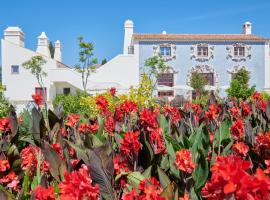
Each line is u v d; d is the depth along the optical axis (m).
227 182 1.73
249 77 49.34
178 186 3.38
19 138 5.69
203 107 9.62
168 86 50.31
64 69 48.66
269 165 3.06
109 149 3.54
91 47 47.09
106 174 2.89
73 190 2.06
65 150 3.65
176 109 7.63
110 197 2.87
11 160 3.81
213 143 4.41
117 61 49.22
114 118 6.95
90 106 15.48
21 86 49.91
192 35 52.44
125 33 56.62
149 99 16.05
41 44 60.53
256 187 1.68
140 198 2.32
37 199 2.42
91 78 48.88
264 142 4.12
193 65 50.62
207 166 3.33
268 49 51.19
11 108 5.47
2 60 49.81
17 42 53.53
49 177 3.73
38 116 5.48
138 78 49.38
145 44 49.97
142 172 3.59
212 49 50.72
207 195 1.90
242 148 3.89
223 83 50.88
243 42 50.88
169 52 50.38
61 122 5.84
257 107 8.33
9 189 3.61
